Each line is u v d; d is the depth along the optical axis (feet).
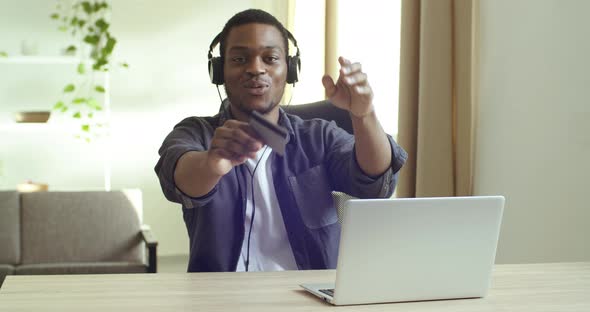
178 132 6.58
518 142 10.65
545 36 10.00
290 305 4.55
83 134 16.96
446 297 4.80
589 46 9.11
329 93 5.59
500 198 4.76
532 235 10.37
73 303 4.51
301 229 6.63
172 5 17.46
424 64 11.03
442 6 10.86
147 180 17.56
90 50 16.53
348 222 4.47
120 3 17.25
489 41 11.39
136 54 17.38
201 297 4.72
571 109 9.47
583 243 9.29
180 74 17.57
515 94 10.72
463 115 10.94
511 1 10.75
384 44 15.03
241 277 5.42
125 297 4.68
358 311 4.45
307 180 6.77
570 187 9.52
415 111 11.60
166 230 17.62
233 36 6.49
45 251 12.50
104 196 12.83
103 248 12.67
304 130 7.03
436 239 4.68
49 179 17.10
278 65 6.56
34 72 16.75
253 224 6.59
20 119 15.53
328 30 14.97
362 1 15.14
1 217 12.42
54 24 16.63
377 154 6.17
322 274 5.60
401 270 4.65
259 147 4.84
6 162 16.88
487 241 4.81
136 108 17.43
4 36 16.52
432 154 10.99
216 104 17.75
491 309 4.57
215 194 6.47
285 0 16.66
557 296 4.94
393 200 4.53
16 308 4.37
